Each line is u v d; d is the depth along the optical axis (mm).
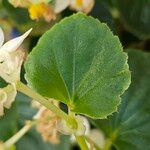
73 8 299
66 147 334
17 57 197
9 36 342
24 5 278
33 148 340
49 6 280
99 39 198
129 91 274
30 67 206
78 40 201
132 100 273
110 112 197
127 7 334
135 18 335
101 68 198
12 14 322
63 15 317
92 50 199
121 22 336
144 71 276
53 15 282
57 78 204
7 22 343
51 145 337
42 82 206
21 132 220
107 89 197
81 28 200
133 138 268
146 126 268
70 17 201
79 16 201
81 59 200
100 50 198
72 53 201
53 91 205
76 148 370
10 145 215
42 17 304
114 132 270
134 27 334
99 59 198
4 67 196
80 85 201
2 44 213
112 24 326
